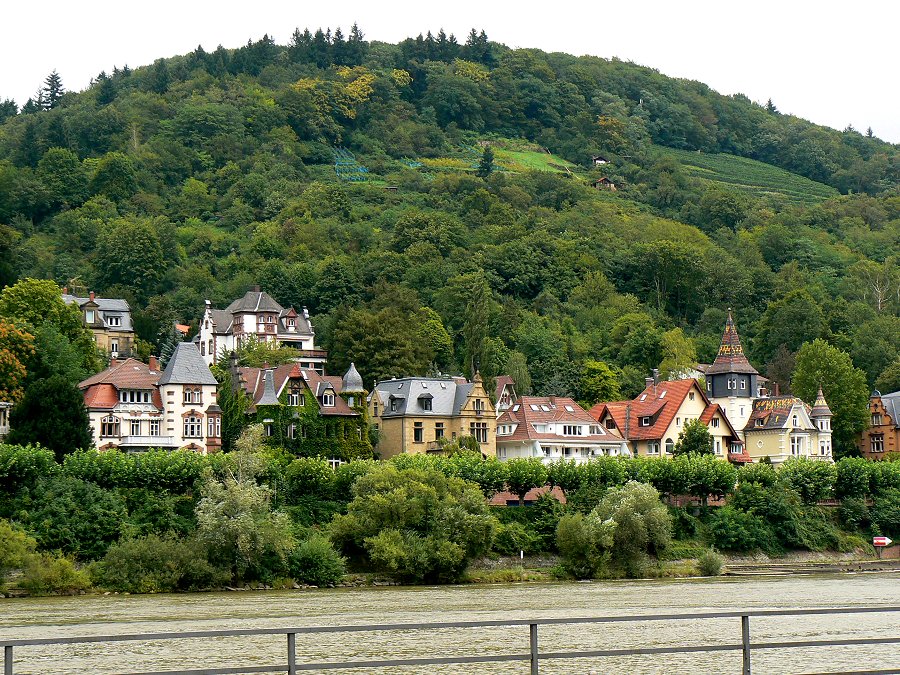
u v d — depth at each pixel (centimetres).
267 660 8538
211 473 15588
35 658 8831
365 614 11319
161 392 19000
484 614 11188
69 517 14762
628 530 16538
